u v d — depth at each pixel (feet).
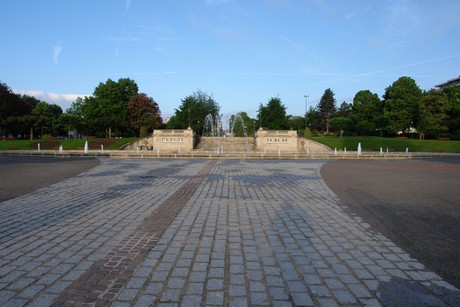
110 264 15.51
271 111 274.98
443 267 15.52
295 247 18.34
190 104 289.33
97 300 12.04
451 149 161.58
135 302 11.93
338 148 181.78
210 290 12.96
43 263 15.62
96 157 106.83
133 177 50.90
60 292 12.66
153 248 17.85
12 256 16.56
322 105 334.03
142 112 259.19
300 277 14.33
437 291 13.08
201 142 209.15
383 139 193.67
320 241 19.45
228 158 106.22
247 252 17.44
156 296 12.39
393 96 235.61
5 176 51.08
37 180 46.57
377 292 12.97
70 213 26.21
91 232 20.89
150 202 30.89
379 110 280.72
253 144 207.10
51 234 20.42
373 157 110.22
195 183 44.45
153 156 109.19
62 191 37.01
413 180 48.19
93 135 263.90
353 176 53.67
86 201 31.19
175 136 191.11
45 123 230.89
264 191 37.99
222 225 22.82
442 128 198.80
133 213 26.30
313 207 29.12
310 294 12.75
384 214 26.35
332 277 14.34
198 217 25.08
